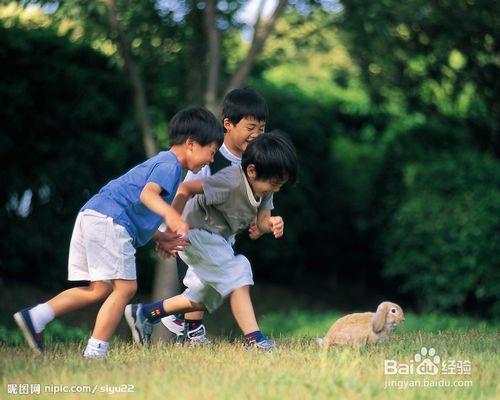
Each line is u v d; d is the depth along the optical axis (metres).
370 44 30.75
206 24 29.33
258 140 14.22
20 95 32.09
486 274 35.00
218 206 14.52
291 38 30.78
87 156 34.03
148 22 29.42
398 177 39.66
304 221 41.72
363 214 42.06
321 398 10.20
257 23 29.20
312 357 13.07
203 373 11.46
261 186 14.20
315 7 29.25
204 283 15.08
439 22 31.41
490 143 40.19
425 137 40.06
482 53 34.12
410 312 40.50
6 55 31.89
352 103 44.56
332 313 35.88
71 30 29.84
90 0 28.22
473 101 38.88
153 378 11.10
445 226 35.72
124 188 13.65
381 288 44.94
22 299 32.59
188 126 13.97
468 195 35.62
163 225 15.19
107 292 13.93
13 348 14.48
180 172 13.80
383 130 45.88
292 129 41.28
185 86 33.16
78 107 33.47
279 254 41.22
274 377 11.12
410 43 32.75
